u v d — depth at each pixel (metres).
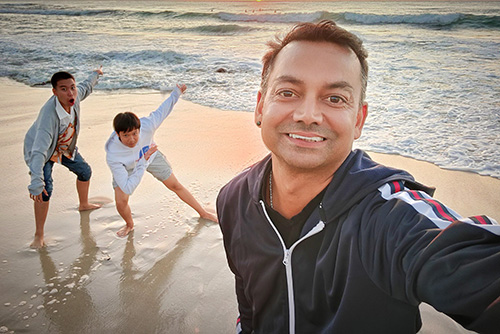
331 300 1.15
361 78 1.15
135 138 3.54
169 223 4.07
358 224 1.07
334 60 1.07
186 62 13.54
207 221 4.10
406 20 23.53
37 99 9.07
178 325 2.76
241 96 9.05
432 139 5.94
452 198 4.25
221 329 2.71
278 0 69.75
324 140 1.07
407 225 0.95
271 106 1.12
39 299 3.03
